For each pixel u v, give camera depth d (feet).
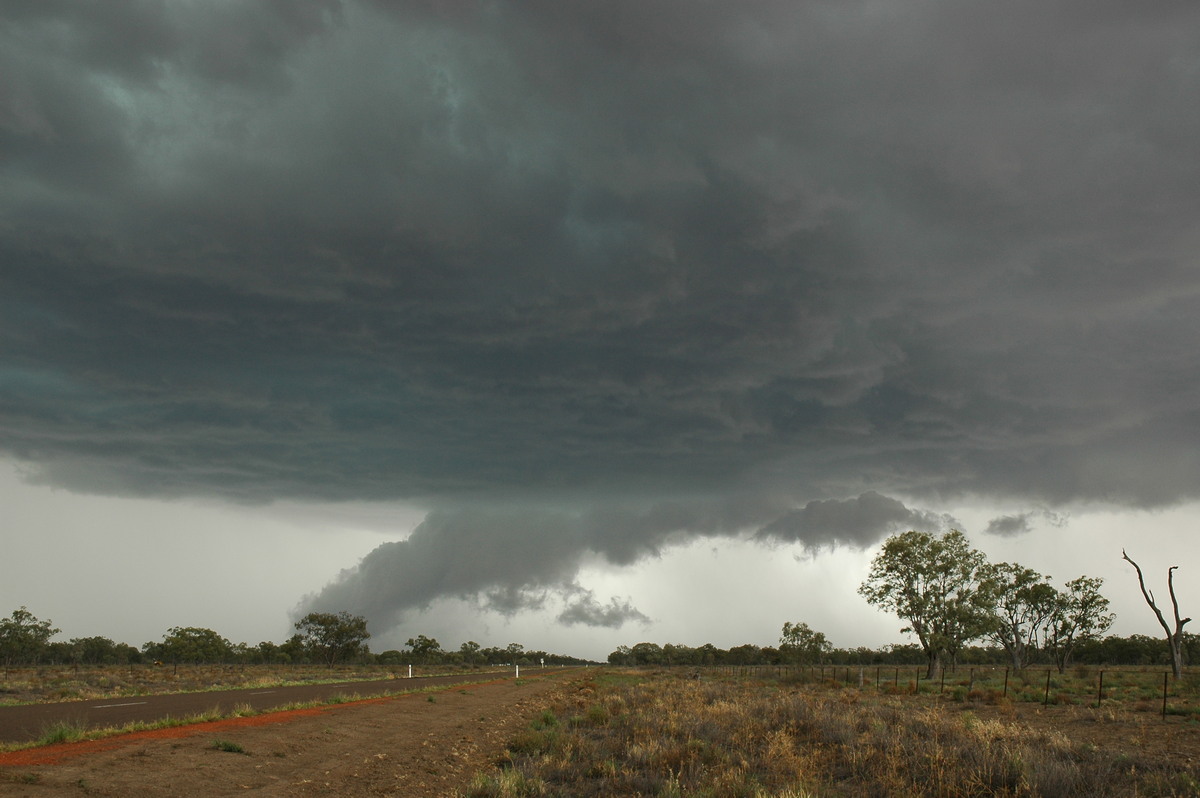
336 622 424.05
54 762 44.91
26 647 303.68
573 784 49.49
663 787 45.09
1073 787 43.24
